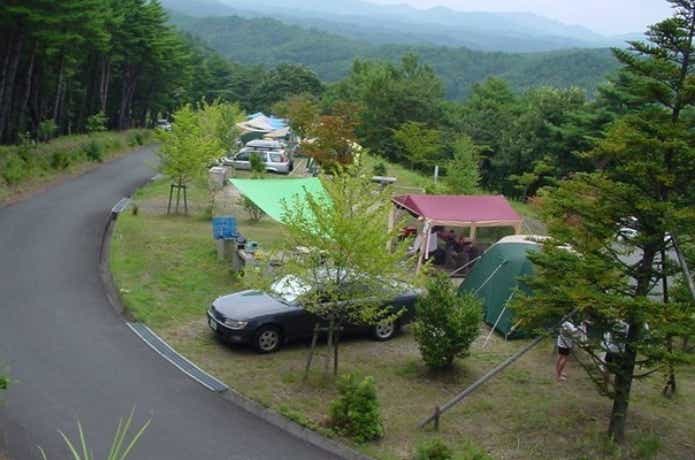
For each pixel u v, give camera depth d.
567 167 46.59
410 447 11.09
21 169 29.97
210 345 14.76
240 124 48.09
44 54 38.03
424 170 54.66
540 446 11.36
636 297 10.16
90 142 43.00
